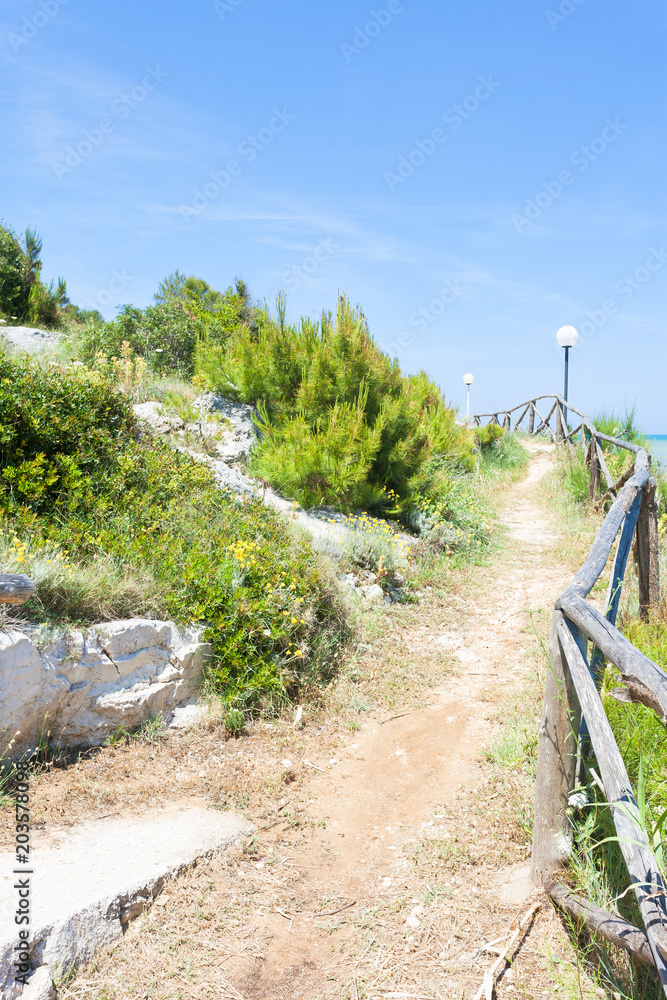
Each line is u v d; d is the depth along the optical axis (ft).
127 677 14.02
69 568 15.11
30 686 12.31
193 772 13.12
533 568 26.53
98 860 9.90
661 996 7.27
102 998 7.77
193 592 16.56
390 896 9.91
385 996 8.04
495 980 7.96
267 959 8.72
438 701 16.43
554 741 9.03
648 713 10.39
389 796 12.68
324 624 18.86
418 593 23.52
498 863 10.19
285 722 15.34
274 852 11.06
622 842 6.68
